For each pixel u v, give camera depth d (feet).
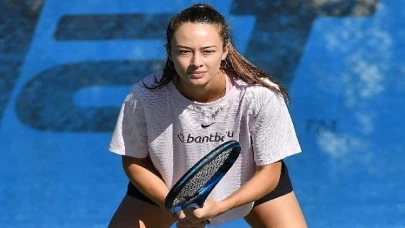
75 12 71.67
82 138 70.49
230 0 70.79
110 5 71.56
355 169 68.90
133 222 45.83
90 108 70.74
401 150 68.74
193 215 40.29
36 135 70.64
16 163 70.28
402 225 68.13
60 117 70.79
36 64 71.31
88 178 70.13
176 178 45.24
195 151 43.73
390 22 69.82
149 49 71.10
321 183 68.95
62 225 69.56
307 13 70.33
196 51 39.04
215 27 39.42
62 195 69.97
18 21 71.77
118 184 70.03
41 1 71.92
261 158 43.32
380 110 69.15
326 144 69.21
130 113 43.47
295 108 69.41
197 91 41.60
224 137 43.34
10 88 71.15
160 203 44.21
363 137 69.05
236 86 42.16
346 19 69.97
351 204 68.64
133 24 71.36
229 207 41.70
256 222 46.73
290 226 45.55
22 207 69.87
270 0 70.64
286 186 46.55
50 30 71.72
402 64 69.36
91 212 69.72
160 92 42.50
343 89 69.36
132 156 44.80
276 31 70.33
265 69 70.03
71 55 71.36
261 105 42.09
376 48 69.56
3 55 71.36
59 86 71.05
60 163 70.33
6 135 70.59
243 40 70.28
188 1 71.26
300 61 69.92
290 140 43.68
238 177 44.98
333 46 69.87
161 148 43.98
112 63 71.05
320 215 68.64
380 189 68.59
